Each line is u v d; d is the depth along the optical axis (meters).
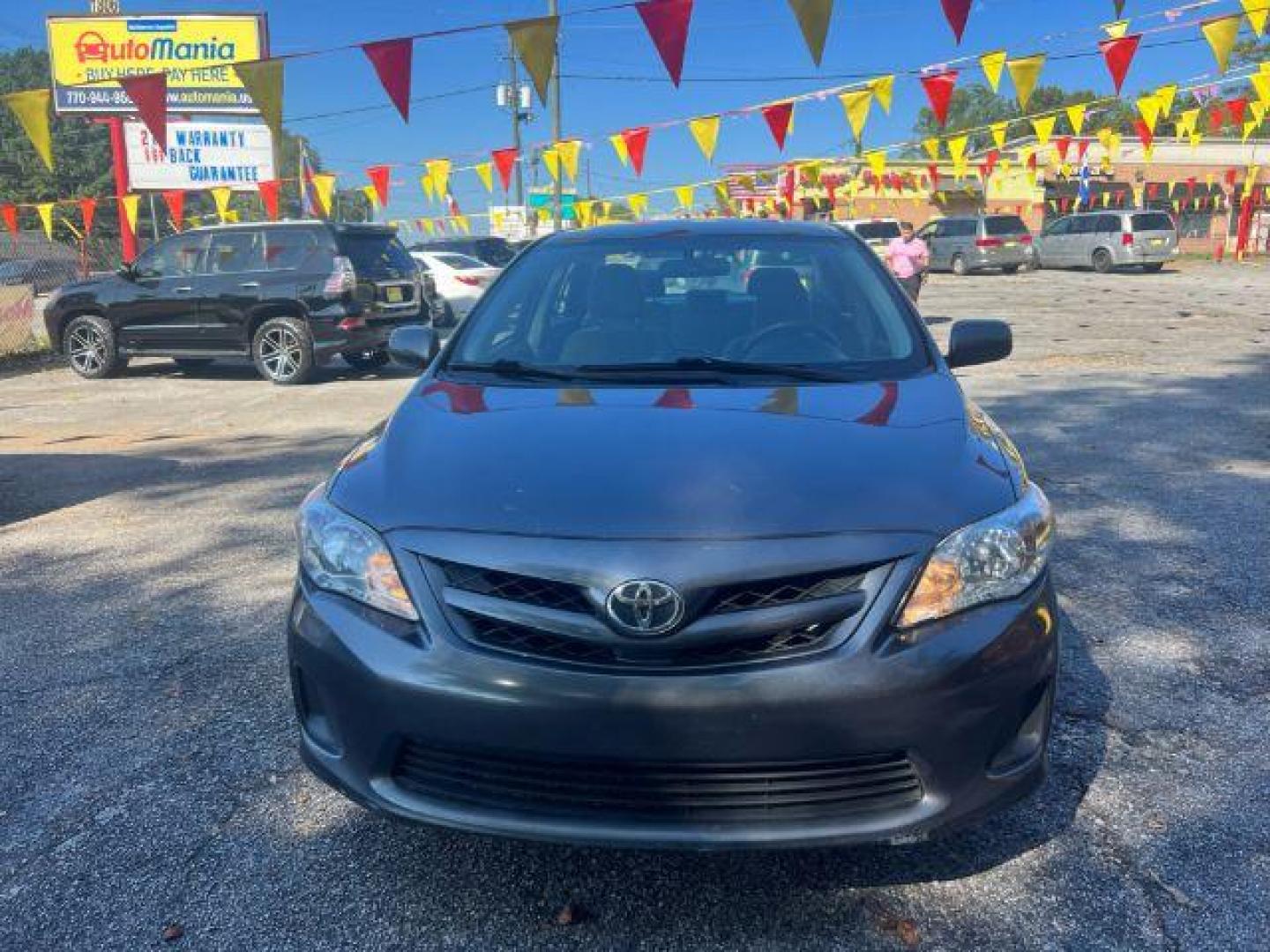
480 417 2.99
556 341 3.63
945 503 2.45
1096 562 4.74
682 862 2.68
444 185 12.08
